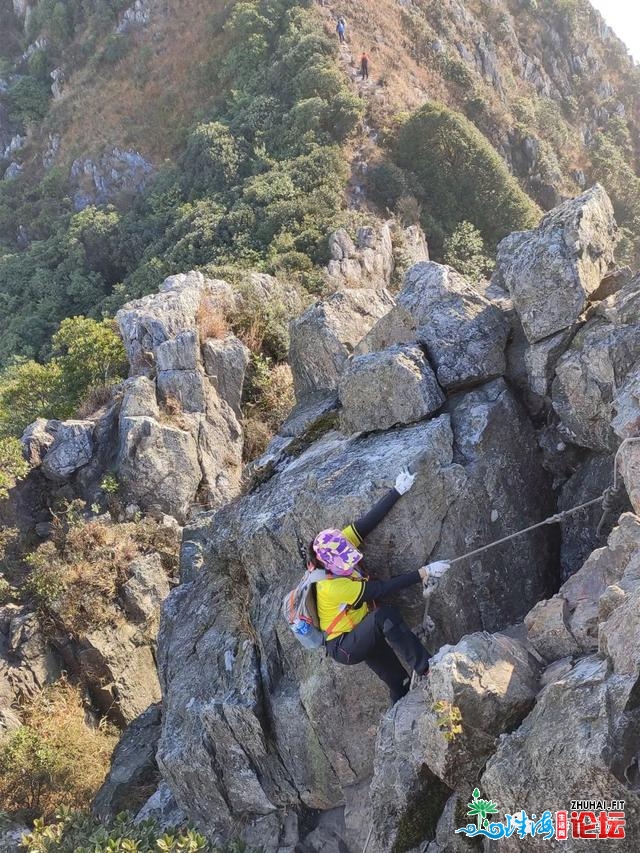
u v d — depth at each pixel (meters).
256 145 35.69
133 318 13.78
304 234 26.61
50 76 53.78
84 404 14.55
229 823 5.47
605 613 3.82
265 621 5.17
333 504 4.62
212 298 14.30
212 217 31.25
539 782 3.33
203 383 13.05
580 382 4.80
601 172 49.97
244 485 6.20
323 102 34.72
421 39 43.78
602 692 3.28
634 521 4.14
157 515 12.53
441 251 32.19
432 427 4.82
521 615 4.85
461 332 5.21
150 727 7.51
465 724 3.74
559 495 5.26
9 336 36.38
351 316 6.93
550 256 5.02
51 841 5.27
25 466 12.87
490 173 34.72
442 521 4.65
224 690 5.34
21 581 12.08
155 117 45.16
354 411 5.30
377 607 4.32
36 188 46.97
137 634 11.21
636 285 4.96
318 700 4.78
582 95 57.69
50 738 9.39
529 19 57.53
